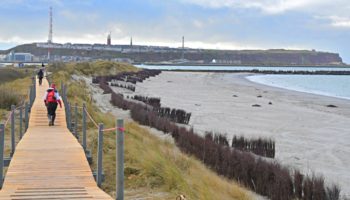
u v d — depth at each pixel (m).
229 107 37.12
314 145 21.09
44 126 17.06
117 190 7.45
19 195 7.91
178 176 10.19
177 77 93.94
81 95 29.27
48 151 11.75
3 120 19.11
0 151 8.84
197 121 28.27
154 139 18.64
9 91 24.23
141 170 10.29
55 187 8.57
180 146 18.28
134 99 39.44
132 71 92.44
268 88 66.19
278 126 27.14
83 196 7.90
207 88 61.56
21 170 9.77
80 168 10.05
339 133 24.97
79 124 17.91
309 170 16.08
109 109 30.14
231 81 84.44
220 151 15.99
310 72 153.00
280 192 12.59
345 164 17.25
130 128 18.78
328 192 12.32
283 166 15.15
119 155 7.39
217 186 11.79
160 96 46.34
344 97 53.09
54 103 17.31
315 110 36.75
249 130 25.22
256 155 18.06
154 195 8.92
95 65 83.19
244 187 13.49
